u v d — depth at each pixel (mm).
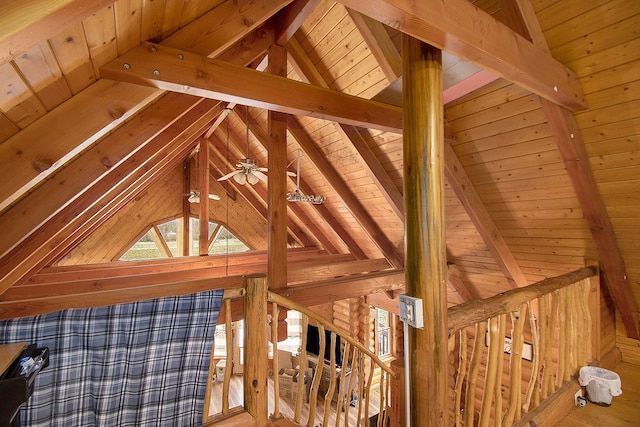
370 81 3057
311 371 6203
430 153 1382
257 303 1802
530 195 2898
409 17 1136
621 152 2156
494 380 1841
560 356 2408
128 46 1360
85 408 1313
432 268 1384
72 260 6504
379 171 3797
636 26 1732
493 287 4172
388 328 6609
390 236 4871
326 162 4363
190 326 1540
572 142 2215
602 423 2178
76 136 1235
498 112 2576
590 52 1918
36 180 1197
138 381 1415
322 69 3287
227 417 1719
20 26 607
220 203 8141
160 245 7523
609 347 3082
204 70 1630
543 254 3311
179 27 1544
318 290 3457
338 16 2779
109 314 1376
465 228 3705
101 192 2291
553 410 2172
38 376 1230
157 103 1851
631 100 1935
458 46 1360
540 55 1766
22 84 944
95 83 1320
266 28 2592
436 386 1385
